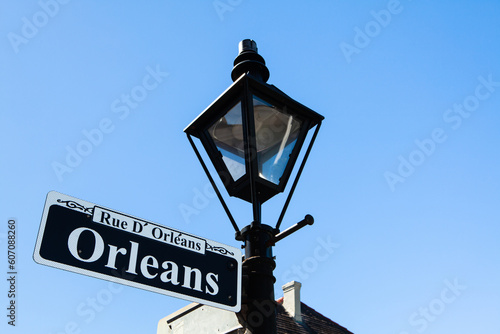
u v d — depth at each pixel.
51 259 2.02
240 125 3.05
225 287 2.47
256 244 2.77
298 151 3.18
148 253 2.30
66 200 2.18
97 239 2.18
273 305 2.58
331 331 12.55
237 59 3.47
